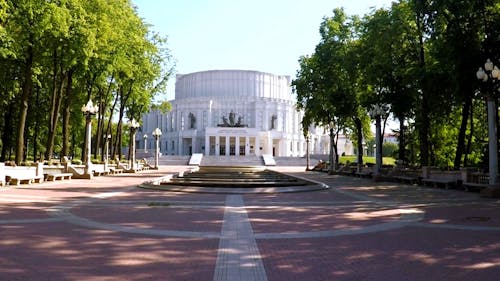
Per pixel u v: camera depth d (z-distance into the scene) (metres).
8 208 14.34
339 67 43.66
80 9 31.62
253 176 35.00
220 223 11.84
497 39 23.47
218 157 87.38
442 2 25.16
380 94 35.03
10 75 36.62
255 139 104.75
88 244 8.98
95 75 39.94
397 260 7.87
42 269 7.02
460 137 28.70
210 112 112.19
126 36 42.47
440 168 27.81
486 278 6.77
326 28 45.84
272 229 10.98
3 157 44.06
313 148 122.44
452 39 24.08
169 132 116.44
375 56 34.38
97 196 19.38
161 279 6.54
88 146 34.53
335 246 9.03
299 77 51.00
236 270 7.10
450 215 13.76
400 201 17.98
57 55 34.38
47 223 11.52
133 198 18.62
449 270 7.22
